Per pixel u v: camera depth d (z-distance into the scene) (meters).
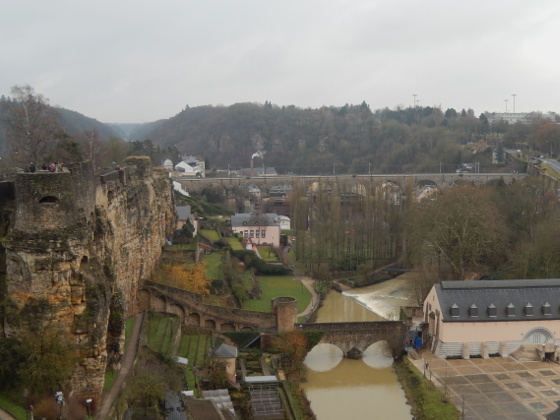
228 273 171.88
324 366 134.12
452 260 171.25
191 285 144.12
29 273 80.75
